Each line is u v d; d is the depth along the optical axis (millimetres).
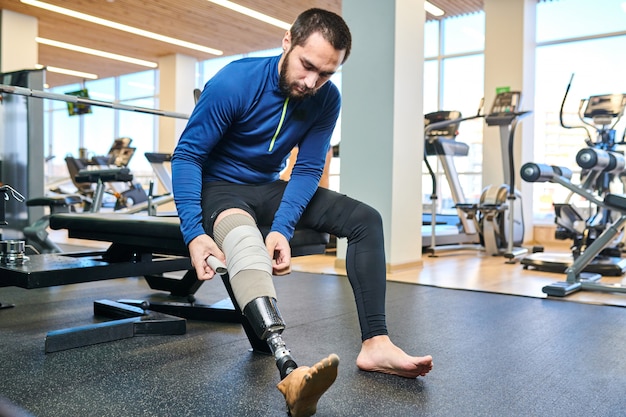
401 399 1345
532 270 4113
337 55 1275
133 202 6594
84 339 1814
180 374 1521
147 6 6988
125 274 1948
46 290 2967
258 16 7379
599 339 2004
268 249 1326
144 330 1962
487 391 1416
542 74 6832
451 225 6551
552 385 1473
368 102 4070
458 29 7555
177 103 9516
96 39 8602
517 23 6414
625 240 4891
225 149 1534
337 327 2143
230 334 2006
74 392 1363
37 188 3855
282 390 1136
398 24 3969
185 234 1303
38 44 8883
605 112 4051
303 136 1588
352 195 4148
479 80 7426
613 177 4223
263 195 1568
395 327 2174
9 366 1585
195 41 8680
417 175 4211
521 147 6441
